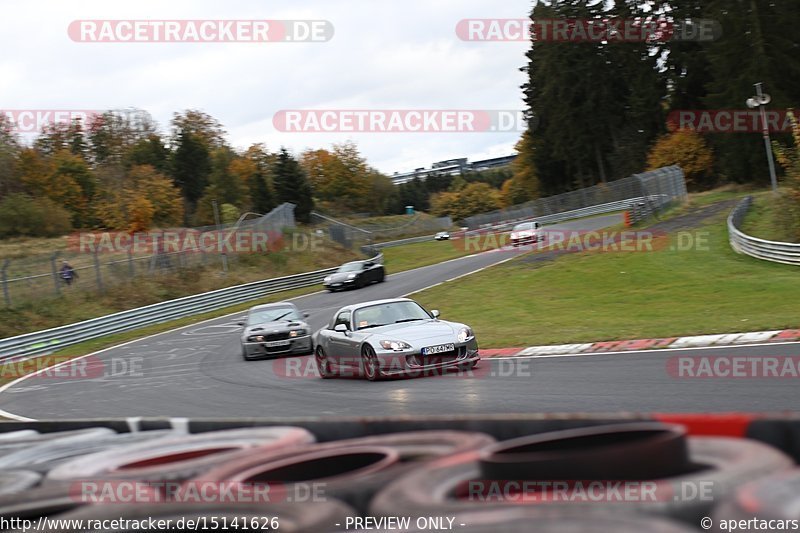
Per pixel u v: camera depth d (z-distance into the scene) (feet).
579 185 452.35
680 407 39.68
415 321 65.26
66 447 17.92
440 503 10.99
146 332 153.79
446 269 206.90
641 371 53.21
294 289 212.43
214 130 537.65
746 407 38.09
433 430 13.50
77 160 379.76
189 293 197.57
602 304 118.73
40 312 160.97
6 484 15.46
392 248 353.51
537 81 467.11
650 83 410.93
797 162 151.23
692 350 61.77
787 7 329.52
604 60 434.30
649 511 9.86
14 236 298.15
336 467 13.87
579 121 437.17
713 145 377.09
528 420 12.60
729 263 146.72
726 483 9.90
